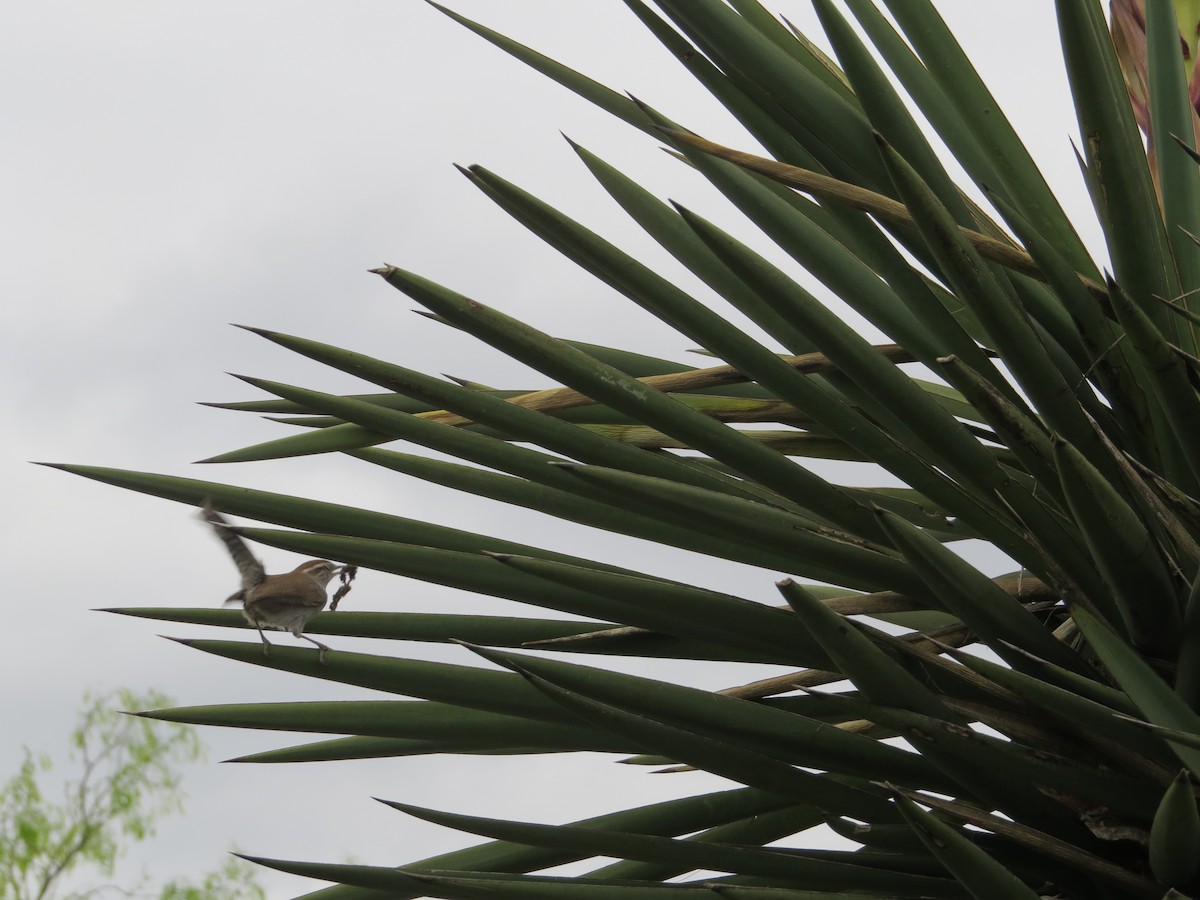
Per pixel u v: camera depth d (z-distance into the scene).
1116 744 5.12
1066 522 5.23
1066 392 5.13
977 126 5.39
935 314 5.26
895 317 5.29
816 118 5.25
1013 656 5.16
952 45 5.40
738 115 5.38
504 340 5.11
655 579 5.31
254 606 5.42
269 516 5.33
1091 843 5.16
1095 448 5.16
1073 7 5.13
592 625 5.38
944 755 5.10
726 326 5.19
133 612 5.47
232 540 5.48
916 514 5.54
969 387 5.11
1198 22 5.62
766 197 5.26
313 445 5.45
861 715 5.10
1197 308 5.36
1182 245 5.39
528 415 5.23
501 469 5.27
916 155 5.24
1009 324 5.11
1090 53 5.15
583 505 5.42
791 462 5.17
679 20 5.29
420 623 5.41
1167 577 5.10
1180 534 5.11
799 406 5.20
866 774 5.16
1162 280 5.23
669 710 5.11
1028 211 5.38
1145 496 5.11
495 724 5.28
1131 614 5.13
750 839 5.39
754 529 5.20
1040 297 5.32
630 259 5.18
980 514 5.22
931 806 5.10
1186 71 5.61
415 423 5.26
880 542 5.23
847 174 5.34
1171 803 4.96
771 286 5.10
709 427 5.16
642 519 5.40
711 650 5.32
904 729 5.09
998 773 5.11
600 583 5.16
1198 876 5.04
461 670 5.21
